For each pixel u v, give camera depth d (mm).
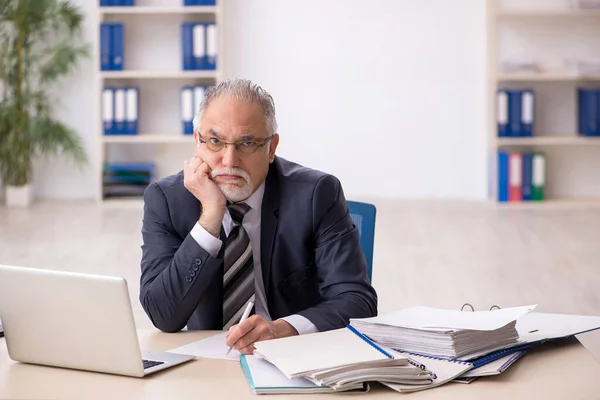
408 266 5848
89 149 8406
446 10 8273
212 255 2217
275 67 8352
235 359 1965
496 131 8047
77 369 1889
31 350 1917
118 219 7465
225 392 1745
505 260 6016
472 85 8344
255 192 2404
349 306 2229
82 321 1847
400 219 7469
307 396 1712
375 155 8445
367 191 8477
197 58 7941
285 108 8398
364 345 1868
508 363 1884
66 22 8008
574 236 6820
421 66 8328
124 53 8195
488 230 7043
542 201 8156
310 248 2434
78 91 8320
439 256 6133
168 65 8297
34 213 7719
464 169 8445
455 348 1881
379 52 8328
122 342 1823
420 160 8445
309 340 1908
